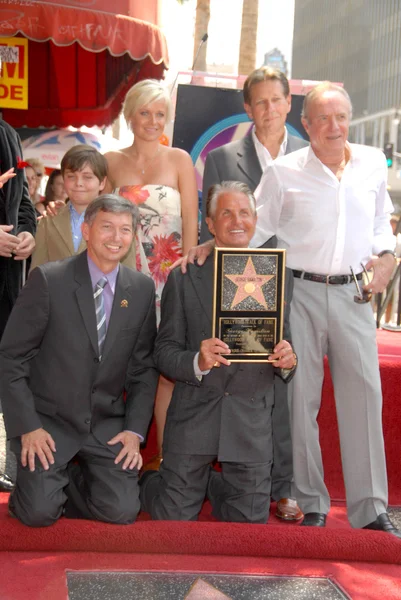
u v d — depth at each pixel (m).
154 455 3.96
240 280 3.11
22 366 3.12
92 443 3.17
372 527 3.32
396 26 71.00
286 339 3.30
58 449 3.12
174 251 3.81
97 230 3.06
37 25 5.82
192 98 5.18
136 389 3.35
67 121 8.59
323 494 3.45
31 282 3.10
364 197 3.32
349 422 3.37
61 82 8.30
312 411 3.42
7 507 3.24
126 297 3.18
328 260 3.30
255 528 3.13
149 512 3.39
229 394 3.27
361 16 75.44
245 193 3.21
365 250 3.36
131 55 6.12
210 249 3.34
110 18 5.99
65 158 3.54
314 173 3.31
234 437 3.25
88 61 8.20
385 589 2.80
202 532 3.07
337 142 3.21
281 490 3.63
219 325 3.11
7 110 8.57
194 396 3.29
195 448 3.25
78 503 3.30
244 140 4.05
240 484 3.30
